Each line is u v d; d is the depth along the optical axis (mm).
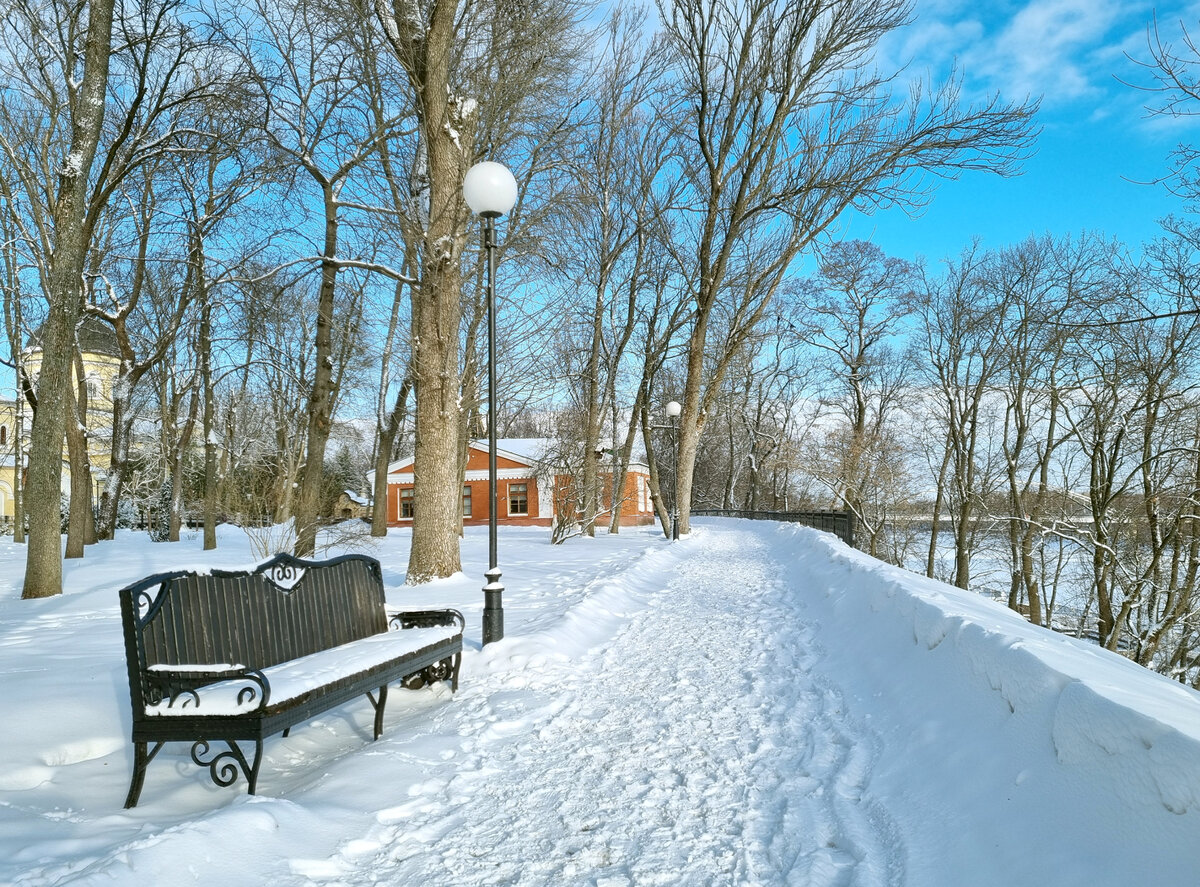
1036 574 28828
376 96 13727
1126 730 2434
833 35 17953
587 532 26125
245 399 34750
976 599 6652
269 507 17484
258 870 2795
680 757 4125
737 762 4020
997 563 33531
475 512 41000
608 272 25812
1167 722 2330
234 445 33500
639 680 5863
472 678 6035
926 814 3135
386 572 14617
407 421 37938
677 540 21875
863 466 34312
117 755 4199
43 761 3984
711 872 2830
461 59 12953
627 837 3152
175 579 3904
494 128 14094
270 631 4551
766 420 52375
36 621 9617
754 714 4883
